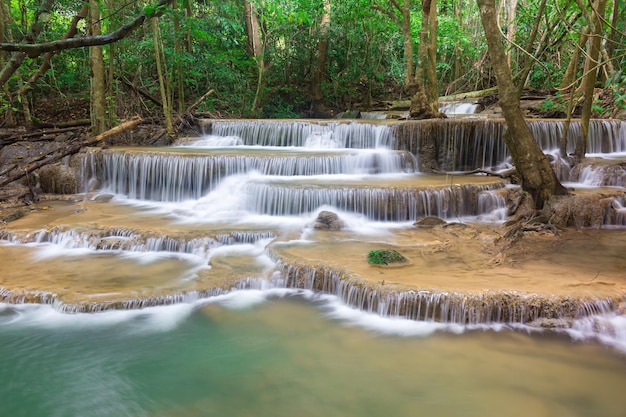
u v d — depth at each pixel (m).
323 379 4.98
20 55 3.33
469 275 6.73
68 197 12.07
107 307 6.38
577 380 4.88
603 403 4.52
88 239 8.63
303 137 14.40
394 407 4.52
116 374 5.09
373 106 22.38
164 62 16.27
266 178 11.24
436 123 12.70
